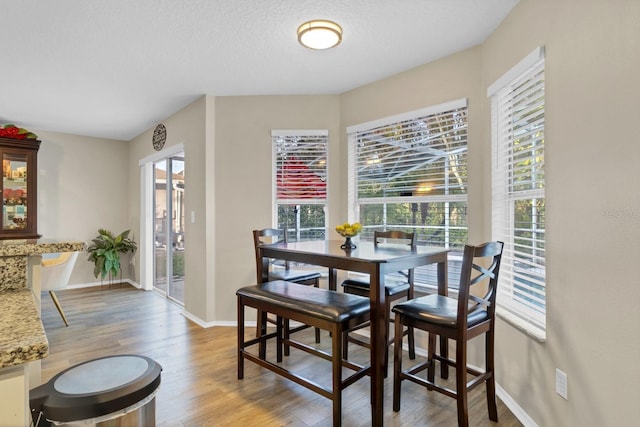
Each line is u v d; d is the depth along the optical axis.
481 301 1.88
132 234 5.82
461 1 2.11
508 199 2.34
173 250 4.76
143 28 2.38
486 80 2.55
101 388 0.85
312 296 2.20
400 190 3.18
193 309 3.93
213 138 3.72
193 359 2.86
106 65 2.96
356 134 3.55
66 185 5.39
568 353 1.65
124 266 5.91
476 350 2.58
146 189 5.33
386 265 1.97
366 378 2.56
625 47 1.33
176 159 4.64
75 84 3.38
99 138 5.69
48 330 3.55
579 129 1.58
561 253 1.70
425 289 3.00
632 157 1.31
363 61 2.91
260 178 3.71
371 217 3.44
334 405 1.89
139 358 1.04
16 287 1.10
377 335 1.93
